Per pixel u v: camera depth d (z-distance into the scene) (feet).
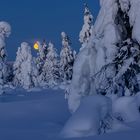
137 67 44.01
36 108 74.84
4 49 171.12
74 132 35.55
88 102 37.78
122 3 46.70
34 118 60.95
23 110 72.74
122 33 47.16
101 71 46.11
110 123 36.06
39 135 41.50
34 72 231.30
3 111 71.87
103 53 47.44
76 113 37.06
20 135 42.50
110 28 47.19
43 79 261.03
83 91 50.47
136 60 44.45
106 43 47.14
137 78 43.80
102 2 49.75
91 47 50.42
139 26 44.55
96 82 46.80
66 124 37.01
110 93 45.14
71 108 51.34
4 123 56.03
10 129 48.85
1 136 42.32
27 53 231.50
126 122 38.50
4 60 171.53
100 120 35.73
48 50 257.96
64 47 225.35
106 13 48.34
